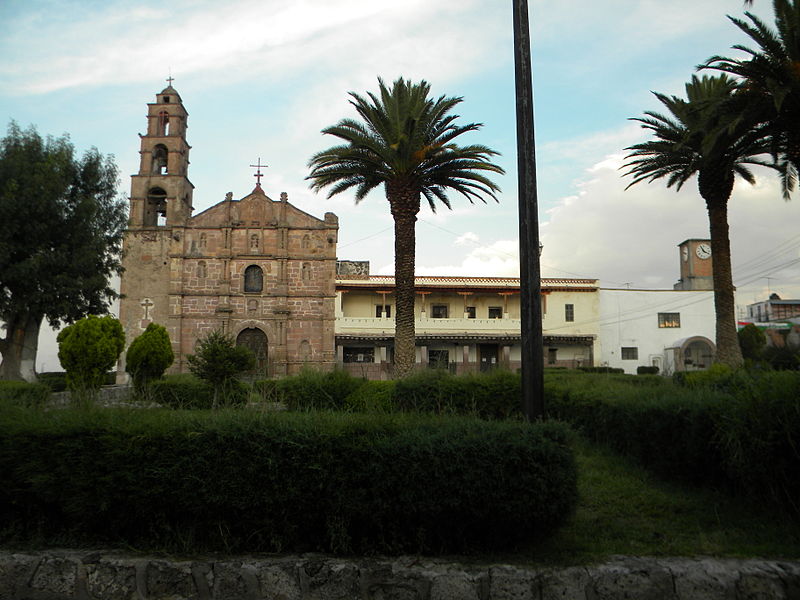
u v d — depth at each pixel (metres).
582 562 4.99
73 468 5.17
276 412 5.90
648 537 5.78
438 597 4.69
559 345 45.16
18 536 5.35
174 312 39.94
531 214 6.77
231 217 41.47
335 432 5.09
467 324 43.50
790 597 4.73
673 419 7.80
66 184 26.69
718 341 22.42
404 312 22.22
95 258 27.31
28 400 6.91
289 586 4.80
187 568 4.87
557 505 5.04
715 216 22.53
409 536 5.18
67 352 19.86
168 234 41.31
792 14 15.78
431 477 5.00
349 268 47.75
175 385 16.48
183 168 43.00
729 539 5.71
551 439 5.29
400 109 22.39
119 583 4.87
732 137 18.84
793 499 6.04
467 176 22.75
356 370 41.88
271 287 41.09
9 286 25.12
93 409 5.90
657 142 22.80
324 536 5.22
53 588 4.91
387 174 22.53
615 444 10.01
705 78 24.11
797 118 16.86
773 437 6.04
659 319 46.31
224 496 5.02
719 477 7.26
